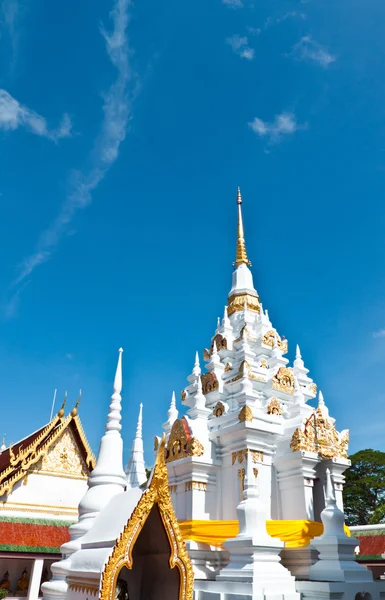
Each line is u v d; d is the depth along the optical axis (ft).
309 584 40.14
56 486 98.99
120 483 42.27
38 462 98.73
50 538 84.79
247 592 37.78
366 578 42.24
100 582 23.65
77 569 29.25
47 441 100.68
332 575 41.83
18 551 79.56
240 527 42.37
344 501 172.86
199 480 56.70
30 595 79.20
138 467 85.46
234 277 90.89
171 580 28.25
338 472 57.41
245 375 66.28
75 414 105.70
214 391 69.31
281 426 59.62
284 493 55.62
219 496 57.21
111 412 45.62
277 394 68.28
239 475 55.42
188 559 26.13
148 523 28.84
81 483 102.06
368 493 171.12
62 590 37.73
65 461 102.17
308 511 52.65
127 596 28.99
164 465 26.84
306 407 64.03
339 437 59.41
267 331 77.71
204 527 51.03
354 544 44.19
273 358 74.90
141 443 88.84
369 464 174.91
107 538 28.78
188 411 69.41
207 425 63.16
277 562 40.88
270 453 57.57
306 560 46.19
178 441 60.29
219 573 44.98
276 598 37.63
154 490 26.25
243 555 40.83
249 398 63.16
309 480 54.65
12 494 93.66
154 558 30.30
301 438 55.16
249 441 55.88
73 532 39.55
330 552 43.65
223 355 76.18
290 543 47.47
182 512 56.80
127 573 32.42
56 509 96.89
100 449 44.19
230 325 82.12
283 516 54.85
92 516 39.70
